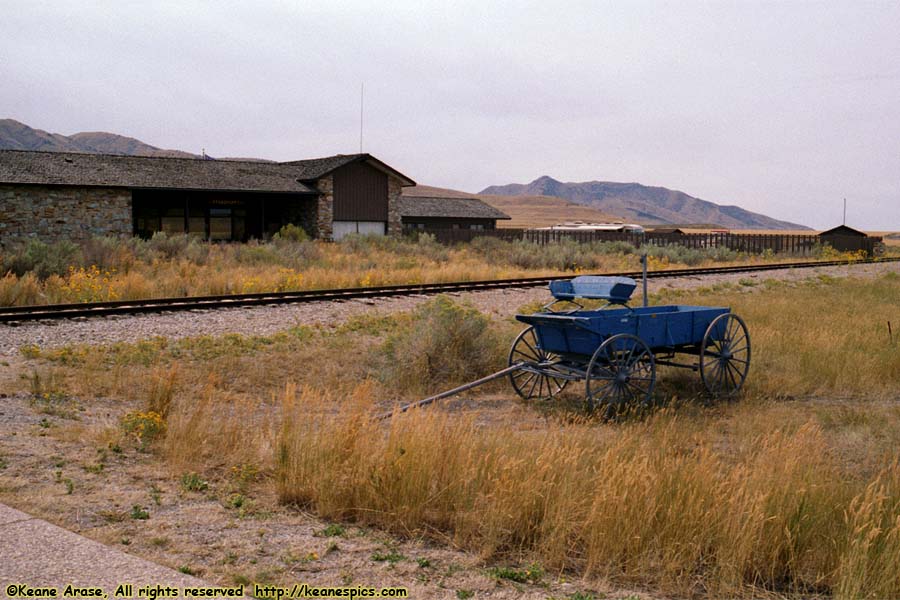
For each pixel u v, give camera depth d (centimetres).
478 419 959
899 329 1580
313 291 1906
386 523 570
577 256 3522
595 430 878
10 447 707
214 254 3000
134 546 498
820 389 1170
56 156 3766
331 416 827
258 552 503
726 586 489
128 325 1429
